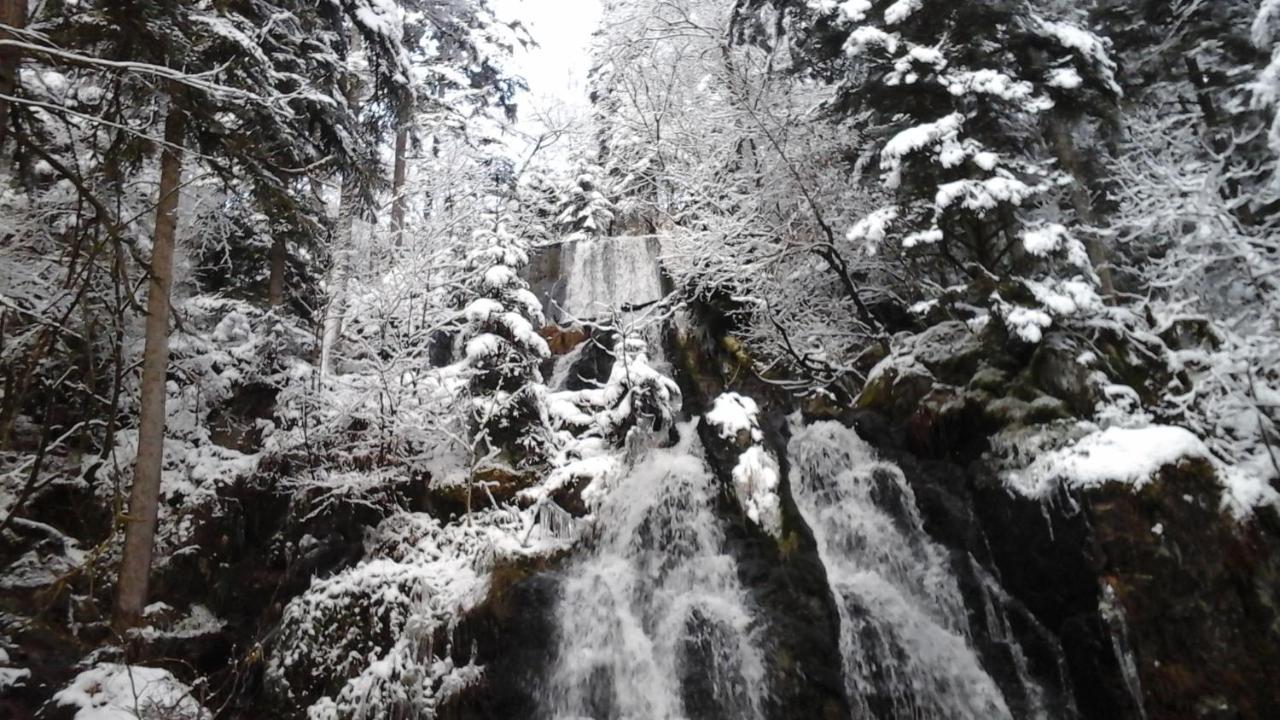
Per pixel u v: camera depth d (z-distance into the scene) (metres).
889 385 8.68
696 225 11.19
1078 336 7.61
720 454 8.19
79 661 7.53
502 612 6.99
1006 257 10.33
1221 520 5.93
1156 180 9.70
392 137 15.70
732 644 6.96
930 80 9.35
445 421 9.02
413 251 11.04
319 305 12.07
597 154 17.30
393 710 6.66
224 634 8.76
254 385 12.00
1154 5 11.22
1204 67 11.44
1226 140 10.88
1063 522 6.39
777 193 10.66
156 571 9.08
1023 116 9.76
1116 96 9.56
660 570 7.77
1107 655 6.02
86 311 6.81
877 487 8.16
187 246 13.14
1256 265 7.94
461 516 8.66
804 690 6.57
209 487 9.90
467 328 10.10
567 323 12.30
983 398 7.52
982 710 6.77
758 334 10.29
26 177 7.26
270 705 7.38
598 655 7.12
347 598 7.73
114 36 7.77
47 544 8.95
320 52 11.06
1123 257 10.30
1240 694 5.43
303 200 10.65
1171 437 6.36
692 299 10.55
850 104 10.74
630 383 8.70
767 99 11.51
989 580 7.16
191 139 9.65
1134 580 5.89
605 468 8.39
